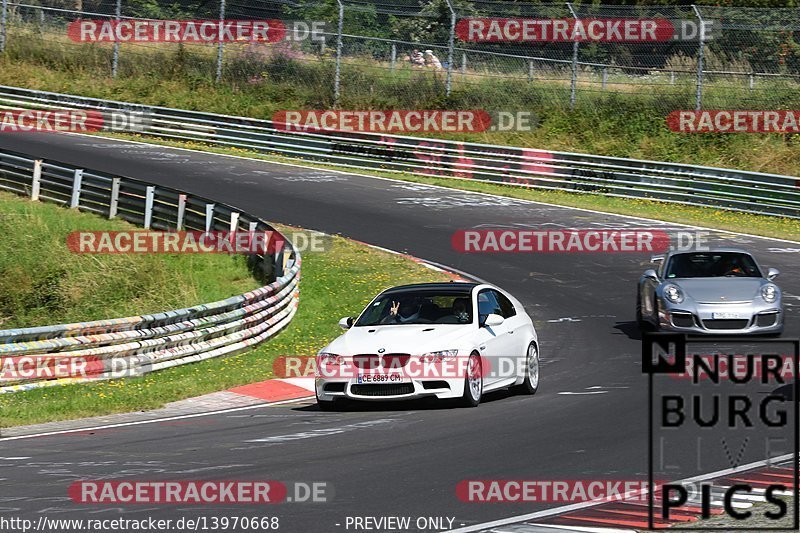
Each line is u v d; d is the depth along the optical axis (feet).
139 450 120.06
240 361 202.49
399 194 391.04
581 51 506.07
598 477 98.37
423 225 339.36
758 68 467.52
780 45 464.65
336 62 506.48
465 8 508.12
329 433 129.08
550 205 377.71
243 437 128.36
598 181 398.62
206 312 203.72
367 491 94.02
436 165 431.84
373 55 519.60
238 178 404.98
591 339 211.82
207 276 278.05
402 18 520.01
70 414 151.23
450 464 106.11
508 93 487.20
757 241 321.73
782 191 361.51
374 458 110.52
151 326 192.85
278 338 227.61
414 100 499.92
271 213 346.33
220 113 510.58
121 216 328.29
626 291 261.65
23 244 292.61
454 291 160.56
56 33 577.43
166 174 401.90
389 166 440.04
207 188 380.37
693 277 206.49
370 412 147.43
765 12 472.85
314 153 453.99
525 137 462.60
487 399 157.69
